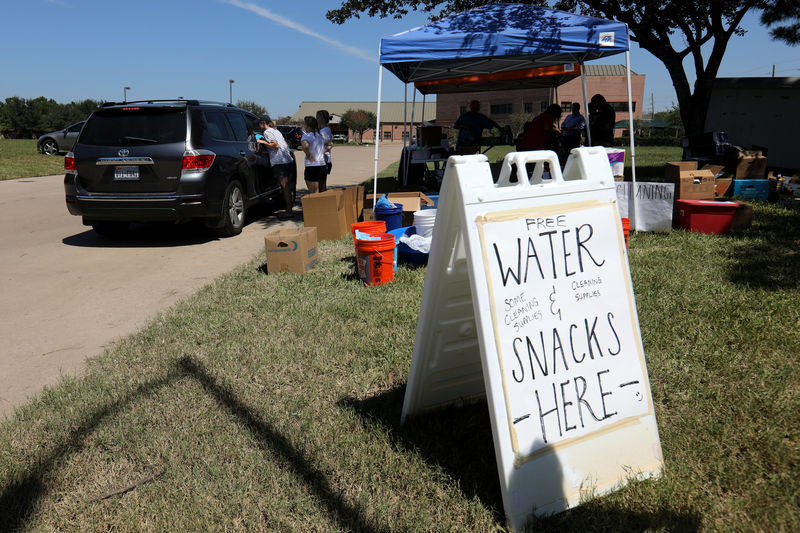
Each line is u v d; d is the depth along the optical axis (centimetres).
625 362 215
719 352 313
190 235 741
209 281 514
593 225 213
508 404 189
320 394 287
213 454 234
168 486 215
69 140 2167
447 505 204
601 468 205
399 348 336
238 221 738
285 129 3244
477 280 188
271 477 219
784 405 255
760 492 201
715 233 642
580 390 204
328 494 209
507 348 191
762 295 400
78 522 199
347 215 705
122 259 609
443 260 215
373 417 263
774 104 1309
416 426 255
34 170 1623
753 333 334
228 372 312
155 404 277
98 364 331
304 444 240
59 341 377
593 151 220
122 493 214
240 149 752
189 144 630
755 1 1199
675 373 293
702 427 242
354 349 338
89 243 699
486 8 760
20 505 207
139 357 336
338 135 6894
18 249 665
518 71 1155
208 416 264
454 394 269
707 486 208
